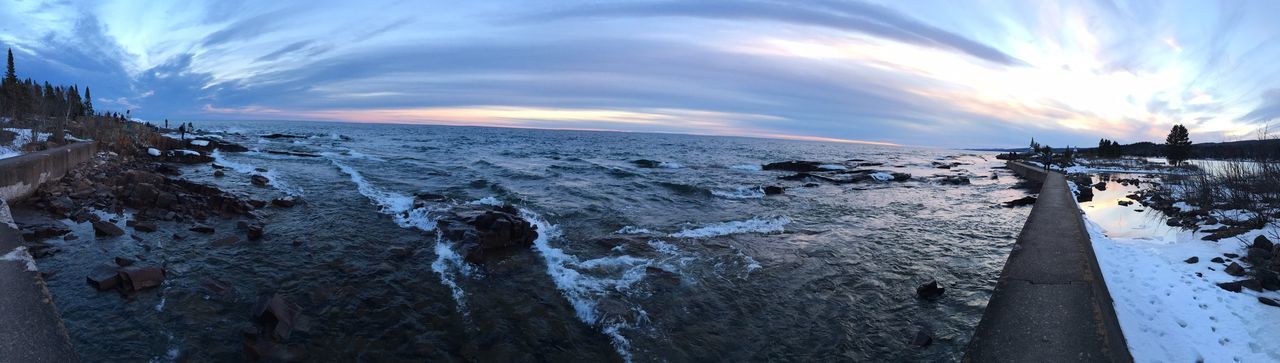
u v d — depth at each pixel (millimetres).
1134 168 40156
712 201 18547
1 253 6883
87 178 14562
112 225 9680
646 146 86875
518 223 10648
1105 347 4840
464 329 6555
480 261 9266
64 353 4797
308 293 7414
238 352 5684
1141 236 10992
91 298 6668
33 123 21656
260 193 15492
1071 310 5707
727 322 6945
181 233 10156
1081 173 33156
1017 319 5527
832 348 6176
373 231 11328
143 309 6488
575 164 35031
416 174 23375
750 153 72438
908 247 11125
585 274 8883
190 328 6105
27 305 5441
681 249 10688
